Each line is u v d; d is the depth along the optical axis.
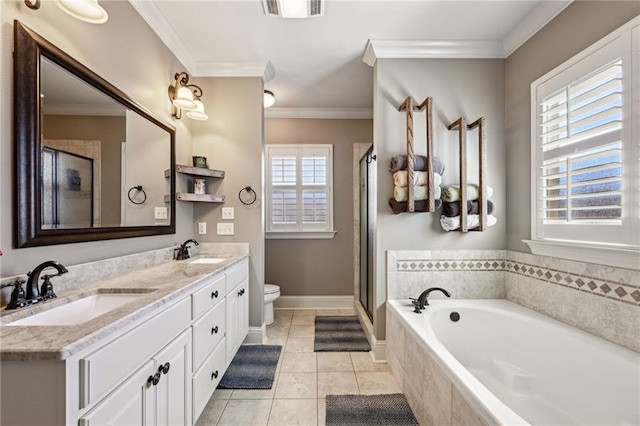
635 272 1.40
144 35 1.92
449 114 2.39
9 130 1.05
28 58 1.09
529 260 2.10
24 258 1.10
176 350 1.29
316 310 3.70
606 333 1.53
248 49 2.42
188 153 2.56
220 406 1.81
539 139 2.01
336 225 3.77
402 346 1.95
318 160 3.78
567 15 1.79
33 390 0.75
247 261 2.57
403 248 2.38
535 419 1.55
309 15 2.00
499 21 2.08
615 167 1.48
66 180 1.27
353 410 1.76
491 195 2.28
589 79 1.64
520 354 1.84
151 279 1.49
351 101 3.49
